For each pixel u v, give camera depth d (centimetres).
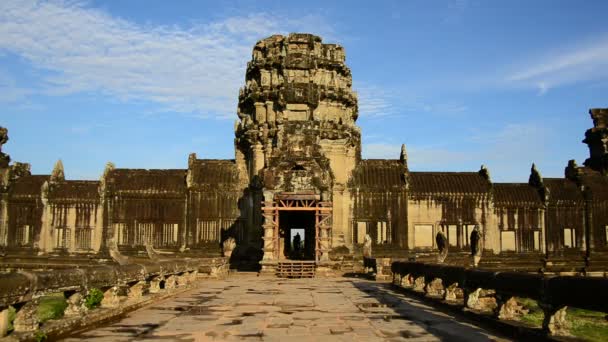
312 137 4675
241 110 5812
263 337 1670
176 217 5431
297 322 1950
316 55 5516
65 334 1599
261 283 3650
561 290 1391
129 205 5462
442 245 3859
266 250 4462
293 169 4569
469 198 5469
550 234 5512
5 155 5753
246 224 5406
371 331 1766
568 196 5609
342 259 5081
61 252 5431
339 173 5391
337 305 2427
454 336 1656
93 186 5562
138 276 2270
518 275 1636
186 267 3162
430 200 5456
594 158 6088
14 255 5456
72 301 1728
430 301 2469
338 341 1603
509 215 5516
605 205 5609
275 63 5528
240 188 5497
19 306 1423
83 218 5469
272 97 5456
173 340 1612
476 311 1967
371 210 5375
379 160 5656
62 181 5631
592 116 6128
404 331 1756
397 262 3325
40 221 5491
